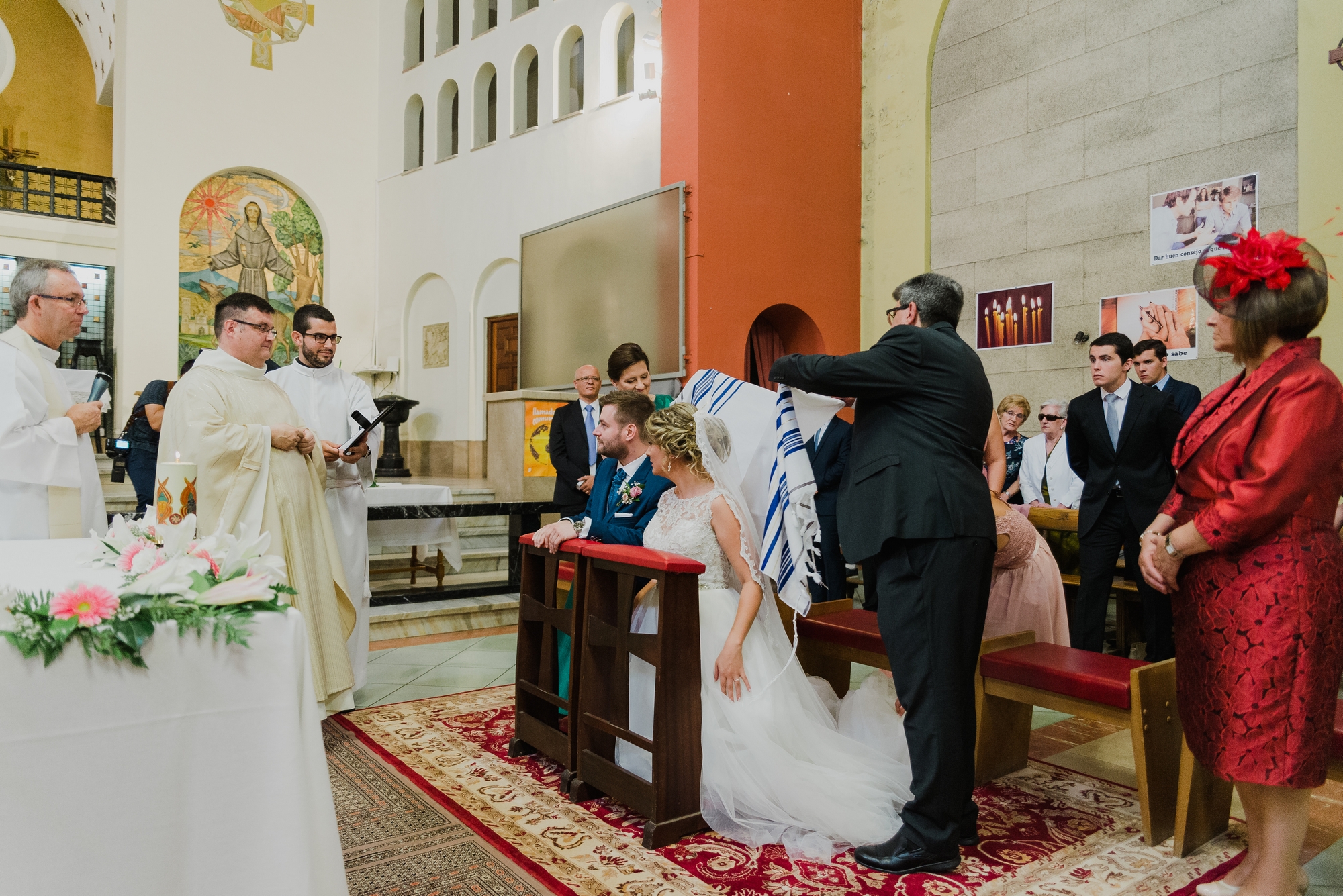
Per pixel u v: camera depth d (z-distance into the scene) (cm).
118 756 127
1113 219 666
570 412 564
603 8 950
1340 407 183
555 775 300
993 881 222
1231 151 598
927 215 803
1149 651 418
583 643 281
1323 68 548
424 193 1219
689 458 284
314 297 1259
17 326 317
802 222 820
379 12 1309
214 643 136
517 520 624
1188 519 208
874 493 229
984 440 236
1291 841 196
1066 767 318
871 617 347
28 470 299
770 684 266
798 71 821
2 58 1309
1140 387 416
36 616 123
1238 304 195
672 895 214
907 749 286
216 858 134
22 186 1286
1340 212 537
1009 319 735
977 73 766
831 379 228
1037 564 338
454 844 243
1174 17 631
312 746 146
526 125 1091
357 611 416
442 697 405
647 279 809
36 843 120
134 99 1116
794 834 245
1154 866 231
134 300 1109
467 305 1146
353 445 410
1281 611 187
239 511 331
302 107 1242
